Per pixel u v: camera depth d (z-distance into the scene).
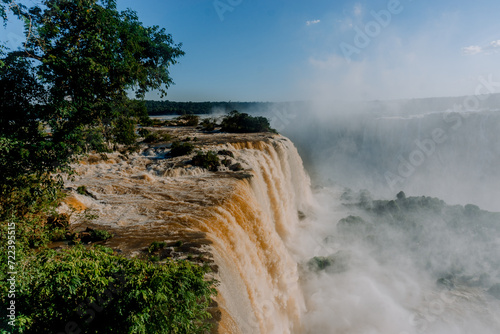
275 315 13.93
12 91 8.74
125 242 11.62
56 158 9.60
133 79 10.77
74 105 9.39
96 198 16.53
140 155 26.94
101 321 5.62
